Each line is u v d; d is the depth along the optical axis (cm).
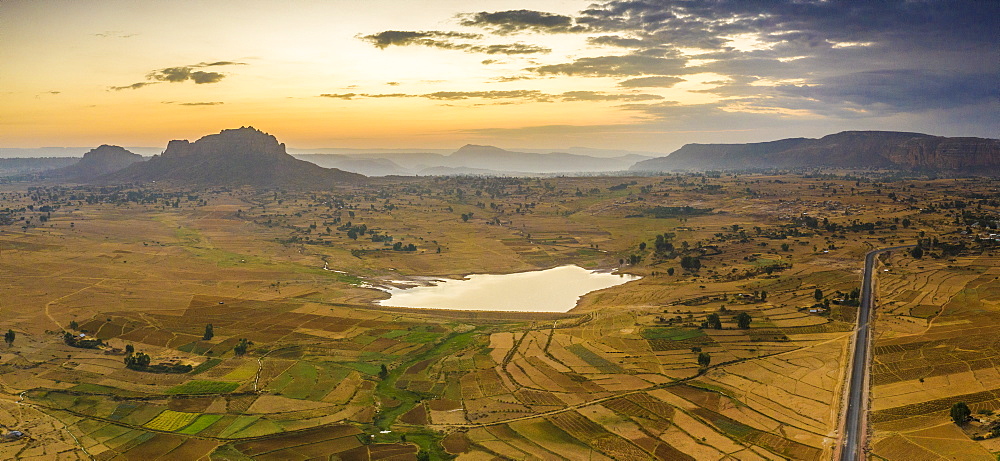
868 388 18800
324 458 15950
